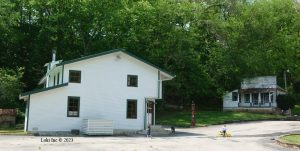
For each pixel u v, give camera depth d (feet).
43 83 163.84
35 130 105.09
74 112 110.11
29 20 189.57
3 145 71.61
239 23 213.66
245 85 227.20
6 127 120.37
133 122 116.26
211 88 225.35
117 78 116.26
